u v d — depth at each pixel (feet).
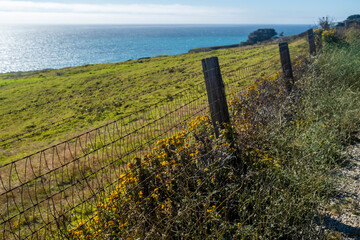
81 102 68.39
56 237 11.74
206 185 11.59
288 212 10.13
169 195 10.98
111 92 74.18
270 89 20.95
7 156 36.81
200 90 51.44
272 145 14.71
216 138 13.82
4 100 81.87
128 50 592.60
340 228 10.47
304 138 15.05
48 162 28.84
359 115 18.26
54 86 94.94
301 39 80.79
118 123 40.96
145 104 54.65
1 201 20.10
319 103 19.21
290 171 12.45
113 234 9.57
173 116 31.65
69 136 41.73
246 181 12.13
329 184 12.37
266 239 9.48
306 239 9.93
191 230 9.77
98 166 22.29
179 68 90.63
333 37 43.11
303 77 23.43
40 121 57.77
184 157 12.23
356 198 11.98
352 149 15.87
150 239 9.25
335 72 25.26
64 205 16.67
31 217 15.98
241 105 18.44
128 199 10.07
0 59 552.41
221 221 10.01
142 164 11.15
